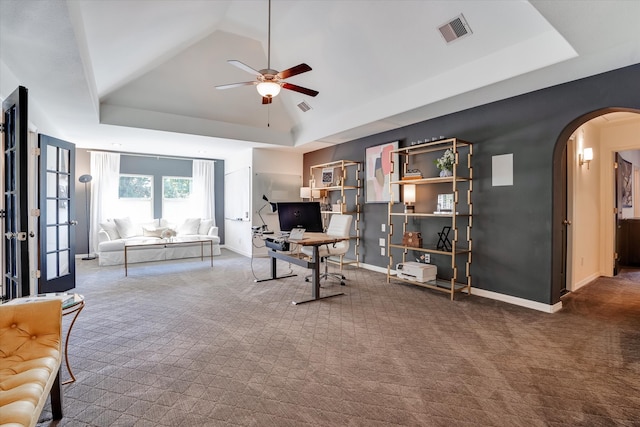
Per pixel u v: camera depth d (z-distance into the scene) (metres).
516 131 3.66
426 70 3.80
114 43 3.27
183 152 7.50
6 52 2.54
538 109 3.47
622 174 5.95
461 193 4.24
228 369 2.26
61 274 4.37
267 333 2.88
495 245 3.86
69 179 4.55
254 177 7.03
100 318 3.26
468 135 4.14
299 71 3.09
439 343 2.68
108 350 2.54
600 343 2.67
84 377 2.15
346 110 5.26
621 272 5.46
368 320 3.21
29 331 1.68
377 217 5.57
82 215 6.82
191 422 1.71
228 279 4.95
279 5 3.82
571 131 3.43
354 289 4.35
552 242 3.39
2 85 2.82
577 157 4.43
